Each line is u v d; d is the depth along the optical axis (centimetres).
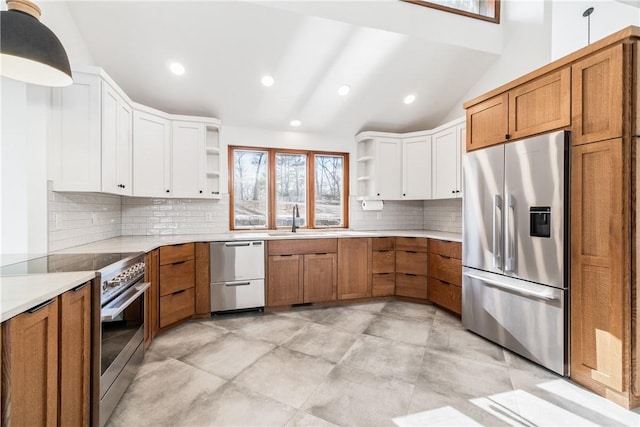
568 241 201
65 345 129
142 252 221
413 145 414
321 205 441
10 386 97
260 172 413
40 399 112
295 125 407
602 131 182
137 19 258
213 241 318
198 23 266
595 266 186
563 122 204
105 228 307
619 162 174
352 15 283
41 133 207
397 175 423
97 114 225
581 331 195
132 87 318
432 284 353
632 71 172
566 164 200
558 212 203
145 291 223
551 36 293
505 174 241
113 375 168
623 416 166
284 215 424
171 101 343
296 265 348
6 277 140
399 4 299
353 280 368
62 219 228
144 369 214
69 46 244
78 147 222
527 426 158
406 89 369
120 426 158
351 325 299
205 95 341
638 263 173
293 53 303
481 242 267
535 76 223
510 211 237
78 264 170
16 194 198
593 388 188
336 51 307
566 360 203
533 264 220
